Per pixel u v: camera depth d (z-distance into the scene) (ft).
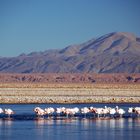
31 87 588.91
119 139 231.30
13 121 285.64
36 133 245.24
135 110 307.58
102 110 302.25
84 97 458.09
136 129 257.75
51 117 305.12
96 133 246.47
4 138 232.32
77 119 296.51
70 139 230.68
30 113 324.60
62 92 515.50
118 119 296.51
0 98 437.99
